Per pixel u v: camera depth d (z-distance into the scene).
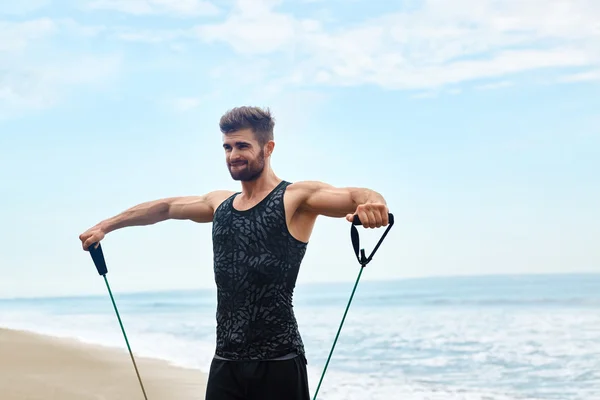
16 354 8.52
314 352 10.99
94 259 3.97
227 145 3.59
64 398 6.32
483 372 9.12
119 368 7.91
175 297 34.00
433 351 11.09
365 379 8.55
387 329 14.66
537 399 7.55
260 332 3.44
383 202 3.32
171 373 7.75
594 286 32.59
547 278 38.94
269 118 3.61
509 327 15.11
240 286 3.47
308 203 3.51
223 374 3.49
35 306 26.05
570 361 9.96
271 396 3.42
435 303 24.17
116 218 4.03
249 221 3.52
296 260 3.52
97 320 17.09
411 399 7.41
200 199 3.96
